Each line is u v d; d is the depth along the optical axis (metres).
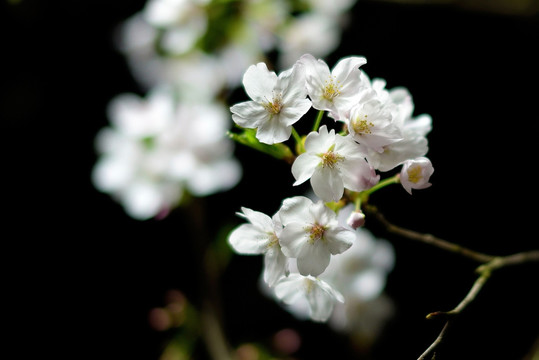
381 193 1.01
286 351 1.00
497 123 1.12
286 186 1.09
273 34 1.04
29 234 1.11
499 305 1.01
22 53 1.16
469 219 1.06
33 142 1.15
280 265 0.73
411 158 0.72
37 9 1.15
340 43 1.14
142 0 1.19
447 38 1.15
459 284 1.02
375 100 0.71
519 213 1.06
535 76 1.13
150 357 1.10
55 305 1.09
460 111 1.12
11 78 1.15
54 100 1.17
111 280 1.13
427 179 0.72
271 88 0.71
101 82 1.19
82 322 1.10
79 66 1.18
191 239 1.15
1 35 1.14
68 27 1.17
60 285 1.11
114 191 1.00
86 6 1.17
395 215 1.03
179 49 1.02
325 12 1.06
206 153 0.99
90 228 1.15
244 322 1.11
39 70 1.16
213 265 1.05
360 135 0.71
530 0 1.12
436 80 1.14
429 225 1.04
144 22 1.07
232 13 1.02
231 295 1.12
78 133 1.17
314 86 0.71
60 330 1.08
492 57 1.14
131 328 1.11
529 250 1.04
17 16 1.14
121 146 1.01
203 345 1.07
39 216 1.13
